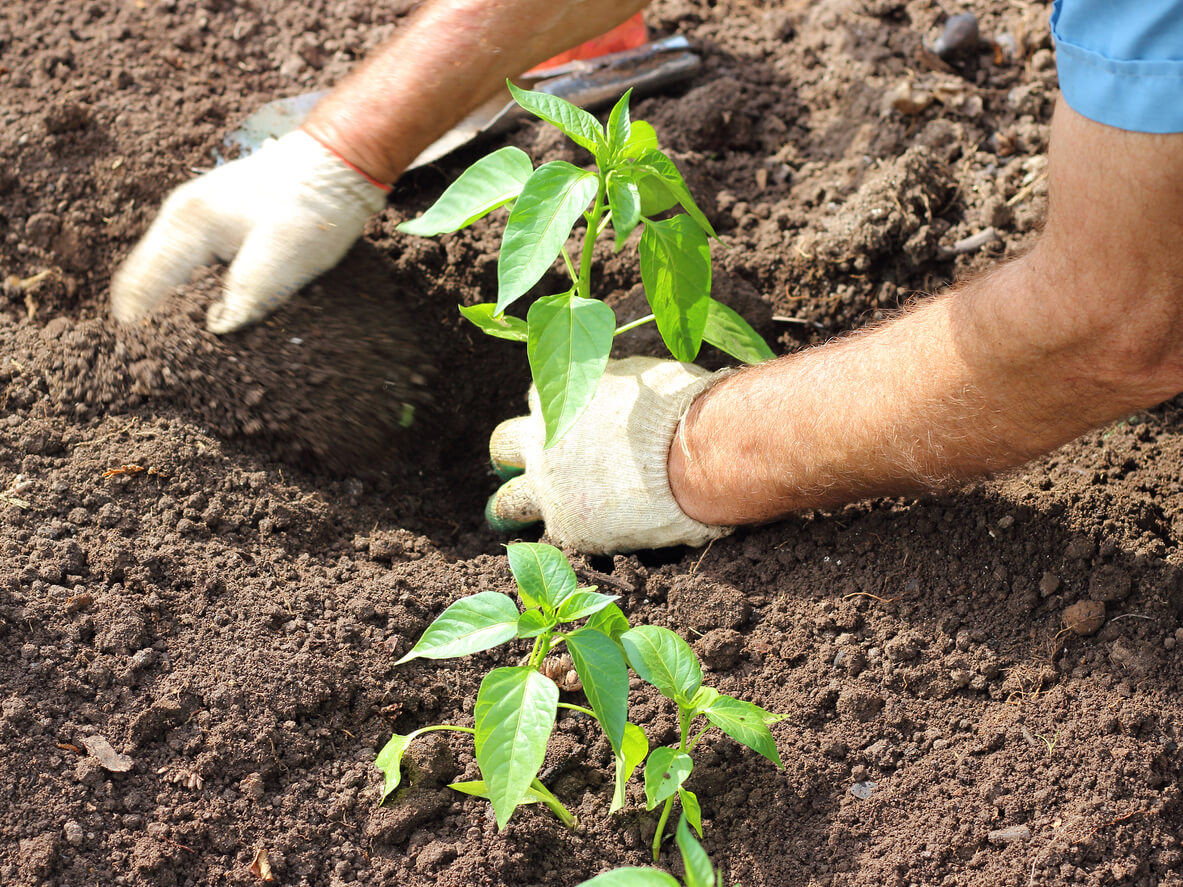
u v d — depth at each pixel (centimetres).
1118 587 163
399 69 167
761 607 166
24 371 172
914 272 180
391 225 182
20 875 153
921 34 192
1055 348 147
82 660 158
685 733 154
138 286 172
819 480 160
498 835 157
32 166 182
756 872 156
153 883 154
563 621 152
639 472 166
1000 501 167
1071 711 160
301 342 172
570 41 167
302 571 167
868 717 161
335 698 161
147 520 166
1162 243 141
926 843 156
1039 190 179
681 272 161
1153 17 138
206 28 192
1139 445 170
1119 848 155
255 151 183
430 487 180
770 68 194
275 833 156
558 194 153
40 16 191
